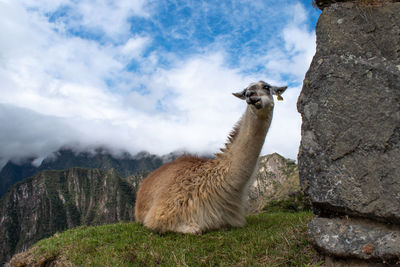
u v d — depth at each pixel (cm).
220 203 525
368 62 283
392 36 280
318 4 352
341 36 306
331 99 296
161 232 524
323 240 278
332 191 281
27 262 531
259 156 520
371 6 297
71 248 507
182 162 610
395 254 227
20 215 16925
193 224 509
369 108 272
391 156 251
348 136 279
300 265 307
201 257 387
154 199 598
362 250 248
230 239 443
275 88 483
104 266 395
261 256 359
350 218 275
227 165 516
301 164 313
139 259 403
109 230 591
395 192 242
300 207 916
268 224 549
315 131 303
